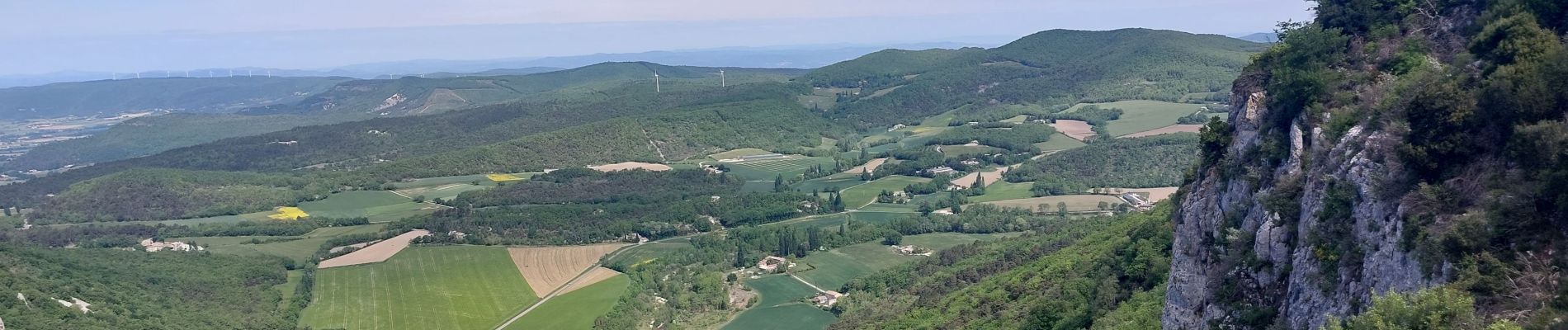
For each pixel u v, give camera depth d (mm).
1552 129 43500
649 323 157125
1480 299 40562
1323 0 74312
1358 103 58906
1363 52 66312
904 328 120375
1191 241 68000
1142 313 79500
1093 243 125375
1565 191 41406
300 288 180125
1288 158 60656
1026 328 96125
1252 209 61500
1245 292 58594
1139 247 95312
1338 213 51781
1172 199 93375
